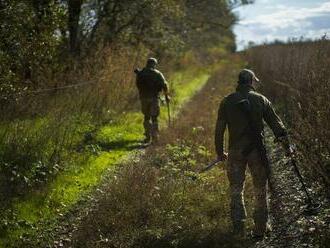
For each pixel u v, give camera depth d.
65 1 17.64
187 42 29.02
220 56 53.53
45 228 8.02
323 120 8.38
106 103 15.45
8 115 11.51
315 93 9.52
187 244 6.88
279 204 8.09
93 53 18.06
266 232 7.06
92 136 12.88
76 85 14.71
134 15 20.53
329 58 11.52
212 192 8.50
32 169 9.65
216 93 22.39
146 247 6.93
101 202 8.48
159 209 7.90
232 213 7.08
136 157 11.96
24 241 7.51
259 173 7.04
